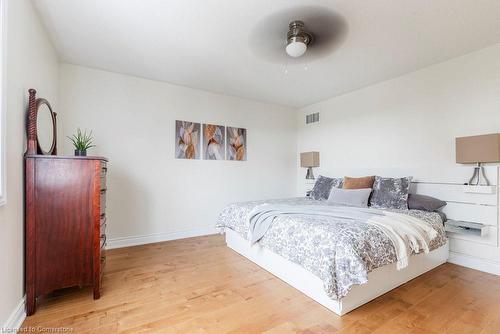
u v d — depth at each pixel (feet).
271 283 7.19
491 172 7.95
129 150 10.87
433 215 8.35
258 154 14.69
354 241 5.53
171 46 8.39
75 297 6.37
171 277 7.61
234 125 13.80
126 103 10.83
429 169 9.53
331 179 12.33
